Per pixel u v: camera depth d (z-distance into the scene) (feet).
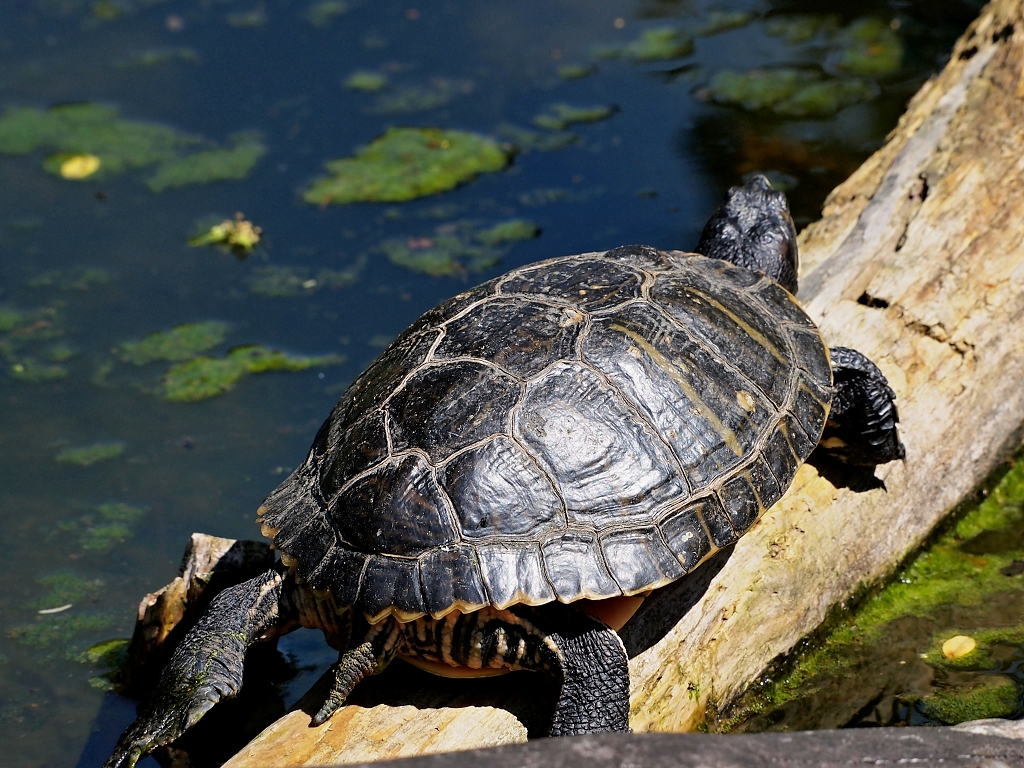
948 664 13.42
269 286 21.24
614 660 10.50
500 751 7.86
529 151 25.00
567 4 31.09
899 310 15.64
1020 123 17.72
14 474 17.33
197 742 13.70
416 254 21.88
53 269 21.61
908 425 14.79
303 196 23.62
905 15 29.81
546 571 10.30
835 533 13.89
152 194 23.73
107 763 9.84
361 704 11.02
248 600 11.32
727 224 16.46
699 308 12.51
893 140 18.88
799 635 13.50
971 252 16.20
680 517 11.00
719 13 30.60
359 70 27.99
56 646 14.65
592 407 11.10
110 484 17.22
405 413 11.21
